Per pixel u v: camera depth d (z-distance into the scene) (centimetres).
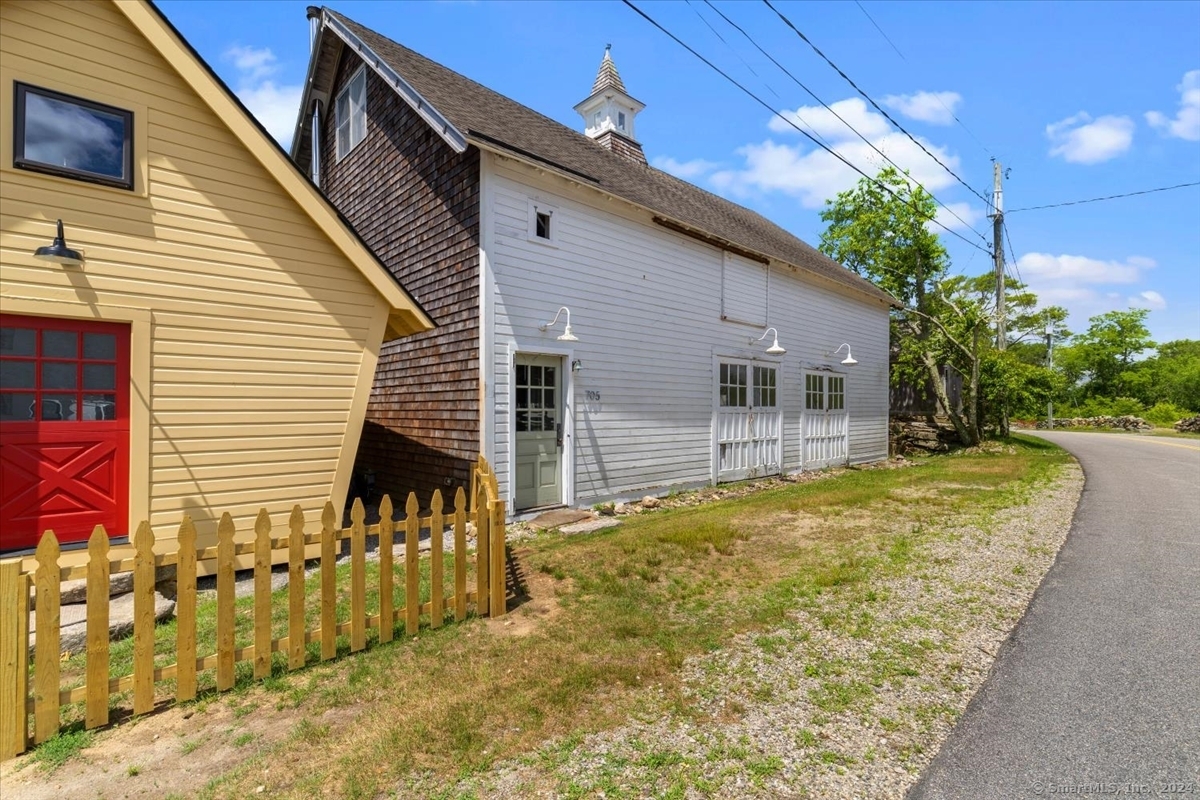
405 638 386
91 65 458
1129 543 629
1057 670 341
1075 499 895
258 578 329
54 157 445
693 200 1292
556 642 377
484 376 726
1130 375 5100
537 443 804
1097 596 465
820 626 407
